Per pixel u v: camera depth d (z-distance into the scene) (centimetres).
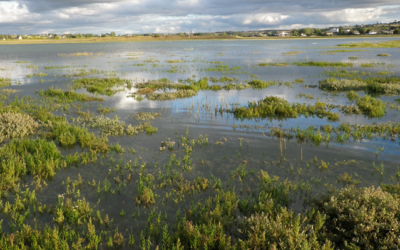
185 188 662
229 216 558
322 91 1898
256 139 992
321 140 966
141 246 479
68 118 1283
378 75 2512
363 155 837
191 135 1041
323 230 501
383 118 1227
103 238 508
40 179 713
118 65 3812
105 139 974
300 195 636
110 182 708
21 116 1170
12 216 548
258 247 454
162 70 3206
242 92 1900
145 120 1233
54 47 10788
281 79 2445
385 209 497
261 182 703
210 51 7394
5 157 804
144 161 825
